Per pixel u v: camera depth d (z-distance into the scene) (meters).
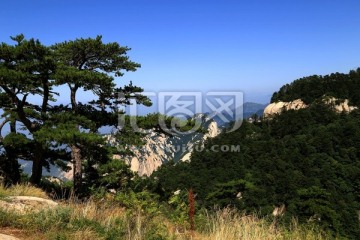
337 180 83.50
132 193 8.64
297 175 85.69
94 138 14.81
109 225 6.04
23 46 15.20
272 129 140.38
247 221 6.79
